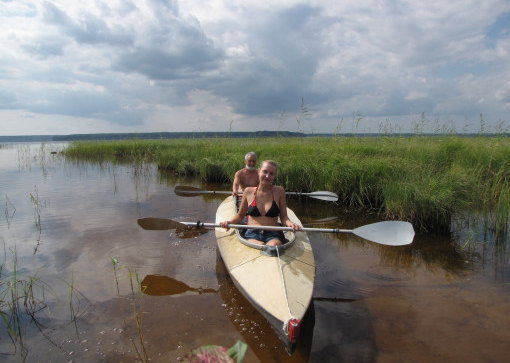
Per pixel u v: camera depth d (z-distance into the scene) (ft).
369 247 15.78
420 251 15.03
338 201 24.04
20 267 12.81
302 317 8.41
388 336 8.92
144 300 10.62
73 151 60.80
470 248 15.19
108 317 9.66
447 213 17.16
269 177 12.91
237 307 10.28
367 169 23.15
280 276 10.02
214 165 33.32
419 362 7.91
